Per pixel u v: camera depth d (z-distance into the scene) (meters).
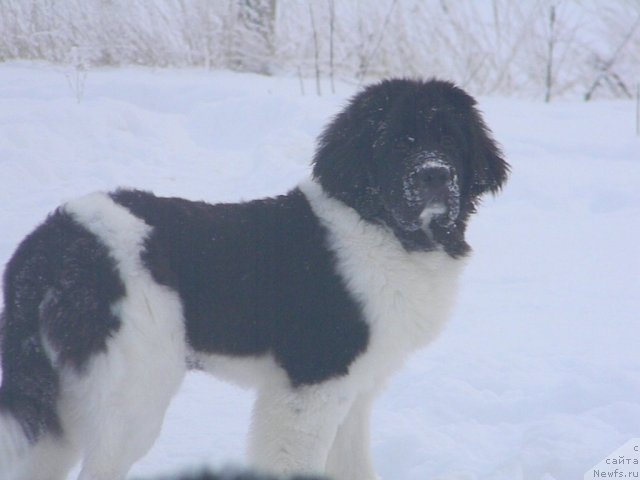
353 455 8.93
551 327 12.51
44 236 7.99
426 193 8.24
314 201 8.57
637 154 20.08
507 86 25.84
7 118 19.05
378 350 8.24
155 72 24.31
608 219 16.94
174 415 10.25
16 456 7.72
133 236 7.94
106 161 18.08
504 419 10.14
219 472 3.86
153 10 25.14
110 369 7.62
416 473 8.91
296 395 8.13
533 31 26.09
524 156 19.50
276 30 26.02
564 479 8.60
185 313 8.11
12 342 7.84
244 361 8.38
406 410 10.34
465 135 8.88
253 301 8.22
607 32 26.88
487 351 11.70
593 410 9.84
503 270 14.62
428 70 25.11
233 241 8.30
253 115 20.58
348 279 8.17
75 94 21.31
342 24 25.53
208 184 17.47
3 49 24.39
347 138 8.71
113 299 7.68
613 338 12.12
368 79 25.11
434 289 8.49
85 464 7.65
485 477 8.52
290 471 8.11
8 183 16.84
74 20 24.50
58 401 7.87
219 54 25.59
